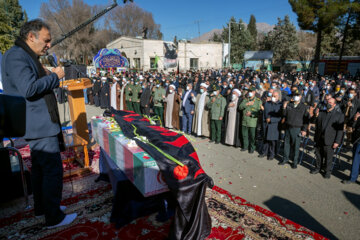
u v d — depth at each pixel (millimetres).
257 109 6031
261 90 10102
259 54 43281
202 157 5941
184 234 2502
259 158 5930
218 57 35562
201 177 2475
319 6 27938
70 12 35656
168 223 3111
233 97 6516
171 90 8203
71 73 6602
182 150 2830
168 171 2428
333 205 3871
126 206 3080
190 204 2436
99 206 3521
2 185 3486
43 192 2867
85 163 4754
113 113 4637
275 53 47250
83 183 4258
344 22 29406
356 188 4453
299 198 4070
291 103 5336
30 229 3006
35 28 2494
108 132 3562
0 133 1173
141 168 2477
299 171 5195
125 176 3121
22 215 3311
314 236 3000
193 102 7637
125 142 3072
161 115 8992
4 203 3525
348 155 6242
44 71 2674
